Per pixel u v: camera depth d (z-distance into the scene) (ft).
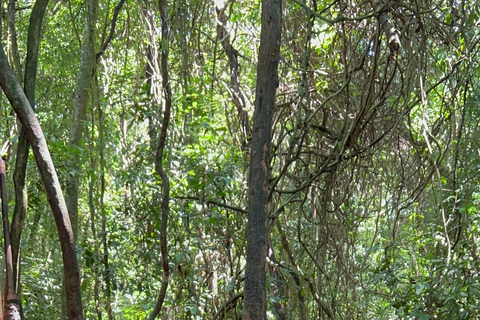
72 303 7.59
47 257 17.92
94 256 14.53
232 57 19.89
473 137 16.51
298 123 13.62
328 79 18.47
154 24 19.44
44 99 20.92
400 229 23.29
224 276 16.85
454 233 17.44
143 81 19.58
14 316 7.70
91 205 14.89
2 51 7.64
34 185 14.53
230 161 16.84
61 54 21.42
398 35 12.76
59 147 13.42
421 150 17.12
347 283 18.16
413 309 14.61
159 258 15.23
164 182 11.67
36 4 9.39
